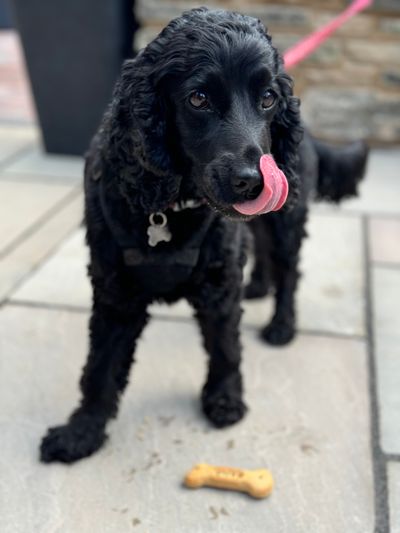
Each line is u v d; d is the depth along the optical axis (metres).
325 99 1.43
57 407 0.65
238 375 0.65
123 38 1.30
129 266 0.53
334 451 0.60
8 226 1.05
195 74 0.45
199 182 0.48
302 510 0.53
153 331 0.78
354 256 0.98
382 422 0.64
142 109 0.47
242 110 0.46
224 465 0.58
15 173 1.28
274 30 1.37
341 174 0.83
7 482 0.55
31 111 1.71
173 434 0.62
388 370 0.72
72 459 0.57
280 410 0.65
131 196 0.50
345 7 1.33
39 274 0.90
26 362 0.71
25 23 1.24
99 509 0.53
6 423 0.62
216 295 0.57
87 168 0.56
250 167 0.43
